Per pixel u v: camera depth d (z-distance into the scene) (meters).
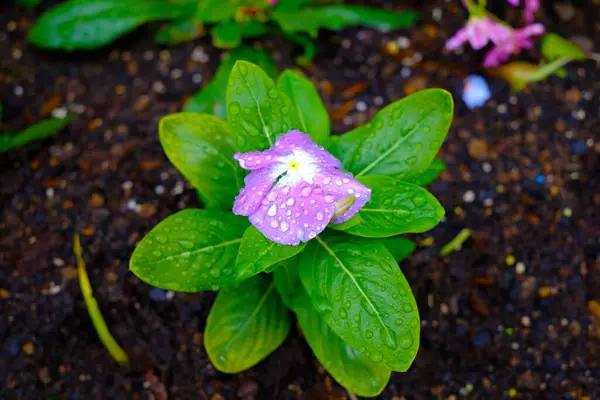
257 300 0.38
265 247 0.32
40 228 0.43
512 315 0.41
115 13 0.47
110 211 0.43
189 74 0.47
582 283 0.42
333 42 0.49
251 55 0.46
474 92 0.47
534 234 0.43
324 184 0.31
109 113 0.46
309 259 0.34
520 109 0.47
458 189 0.44
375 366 0.36
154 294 0.41
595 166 0.45
